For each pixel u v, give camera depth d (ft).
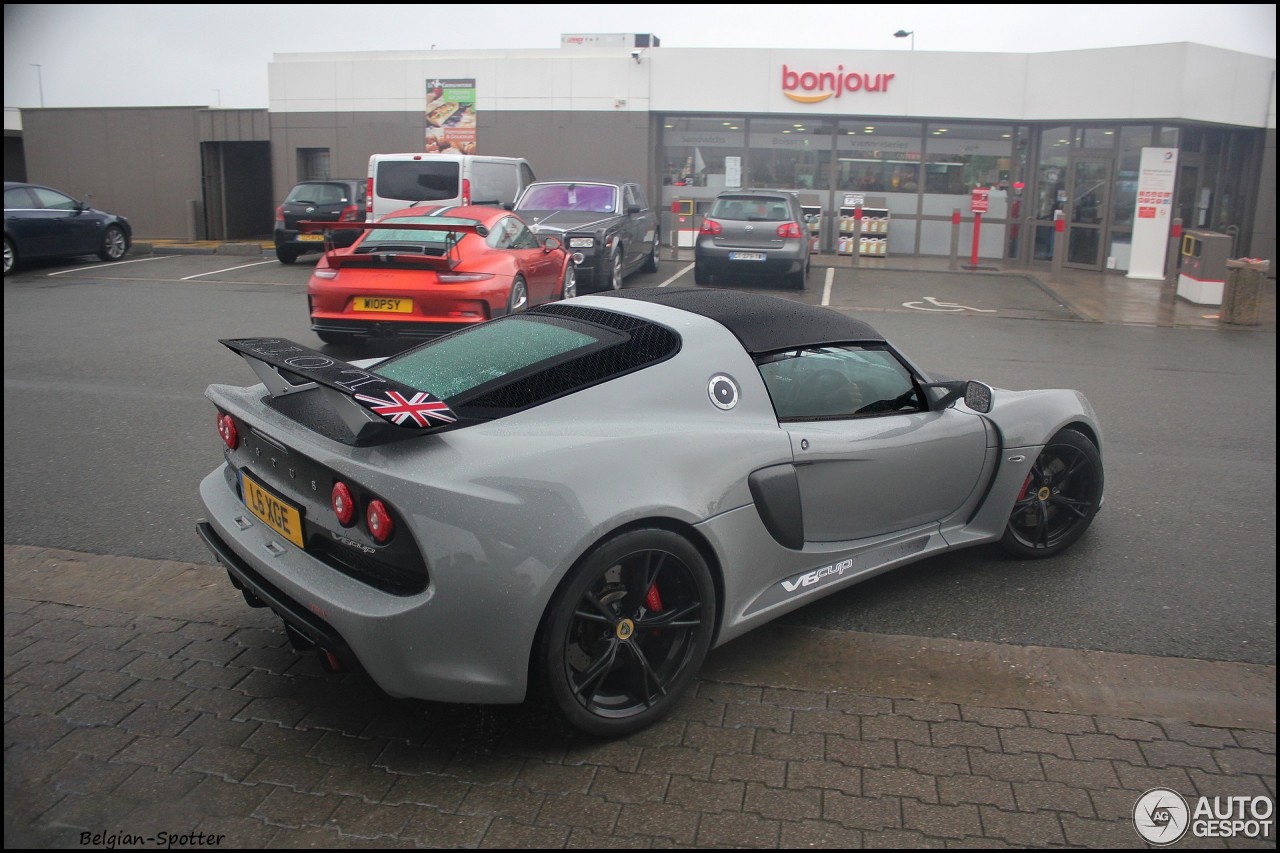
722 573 10.17
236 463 10.78
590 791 8.84
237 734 9.64
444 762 9.25
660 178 69.21
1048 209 65.77
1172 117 57.11
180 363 28.07
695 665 10.02
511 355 10.59
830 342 11.98
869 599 13.16
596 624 9.38
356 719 9.96
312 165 74.28
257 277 51.34
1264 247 63.98
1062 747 9.71
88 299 41.42
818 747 9.62
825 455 11.22
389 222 28.19
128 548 14.43
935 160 67.05
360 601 8.61
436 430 9.01
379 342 31.04
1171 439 22.36
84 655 11.17
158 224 74.90
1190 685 11.00
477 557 8.43
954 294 49.93
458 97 68.13
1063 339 37.32
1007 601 13.16
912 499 12.58
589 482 9.01
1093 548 15.19
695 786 8.95
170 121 72.90
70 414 22.13
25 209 51.98
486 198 51.42
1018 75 62.54
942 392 13.02
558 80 66.54
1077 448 14.43
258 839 8.09
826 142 67.51
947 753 9.57
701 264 49.83
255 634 11.79
